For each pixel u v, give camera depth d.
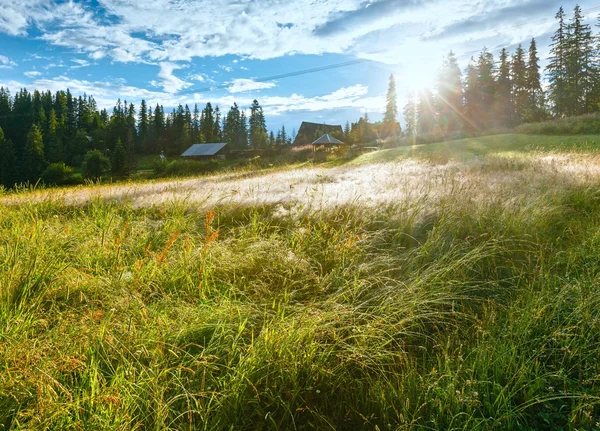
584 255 3.58
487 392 2.01
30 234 4.07
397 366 2.34
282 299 2.99
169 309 2.74
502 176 7.56
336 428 1.96
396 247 3.98
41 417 1.66
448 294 2.95
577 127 26.14
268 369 2.11
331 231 4.36
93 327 2.32
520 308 2.78
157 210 6.09
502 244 3.96
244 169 21.73
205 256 3.57
